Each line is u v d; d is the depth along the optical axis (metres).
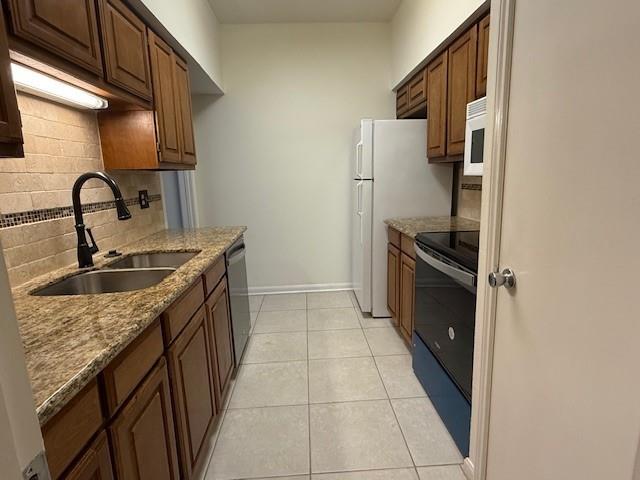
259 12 3.05
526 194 0.95
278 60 3.34
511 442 1.08
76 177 1.65
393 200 2.89
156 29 1.87
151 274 1.61
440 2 2.22
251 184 3.53
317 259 3.72
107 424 0.83
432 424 1.78
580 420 0.79
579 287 0.77
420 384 2.11
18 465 0.36
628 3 0.63
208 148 3.44
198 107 3.37
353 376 2.21
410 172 2.86
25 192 1.34
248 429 1.78
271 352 2.53
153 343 1.07
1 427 0.34
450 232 2.12
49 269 1.46
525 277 0.97
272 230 3.63
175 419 1.23
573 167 0.78
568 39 0.78
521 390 1.02
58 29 1.08
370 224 2.94
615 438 0.70
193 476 1.39
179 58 2.21
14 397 0.36
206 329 1.62
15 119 0.80
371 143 2.83
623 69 0.64
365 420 1.82
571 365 0.81
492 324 1.15
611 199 0.68
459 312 1.55
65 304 1.06
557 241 0.84
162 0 1.83
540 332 0.92
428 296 1.93
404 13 2.91
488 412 1.21
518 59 0.96
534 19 0.89
